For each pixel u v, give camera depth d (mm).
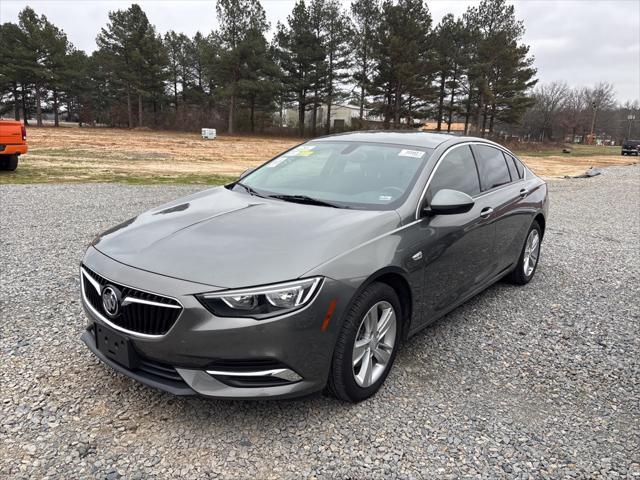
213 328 2445
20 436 2604
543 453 2607
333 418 2846
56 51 59656
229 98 58281
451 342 3904
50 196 10430
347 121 72562
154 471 2389
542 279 5594
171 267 2613
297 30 54125
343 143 4238
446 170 3822
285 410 2908
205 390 2527
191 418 2807
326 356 2668
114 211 8852
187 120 67812
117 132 56000
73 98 72250
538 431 2797
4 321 3959
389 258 2943
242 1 53594
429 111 55688
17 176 14172
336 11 53906
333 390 2869
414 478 2396
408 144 4008
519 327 4230
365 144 4121
